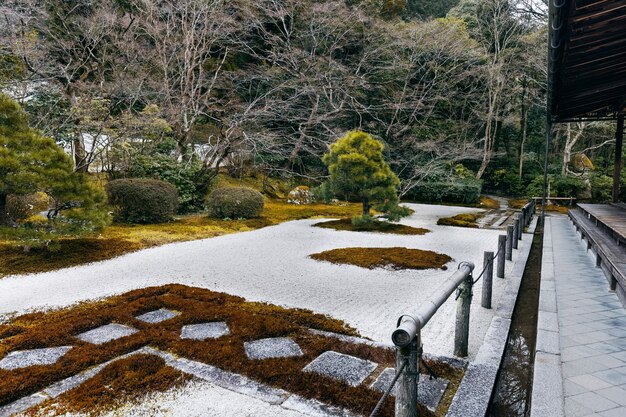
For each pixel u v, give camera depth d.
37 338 2.97
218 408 2.15
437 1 24.67
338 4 15.63
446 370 2.62
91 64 11.65
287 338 3.17
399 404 1.82
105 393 2.25
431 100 19.19
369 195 9.49
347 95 15.95
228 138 12.29
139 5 12.88
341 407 2.17
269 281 5.01
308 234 8.85
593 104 7.75
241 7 13.94
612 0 3.05
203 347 2.86
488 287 3.93
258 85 15.66
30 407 2.14
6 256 5.66
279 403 2.21
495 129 20.69
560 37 3.50
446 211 14.84
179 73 12.93
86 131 10.23
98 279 4.97
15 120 5.14
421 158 18.64
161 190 9.25
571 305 3.90
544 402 2.14
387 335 3.29
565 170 19.80
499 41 20.80
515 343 3.28
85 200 5.60
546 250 7.00
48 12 11.34
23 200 7.26
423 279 5.12
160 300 3.96
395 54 17.55
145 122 10.31
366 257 6.18
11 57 9.88
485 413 2.14
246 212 10.64
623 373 2.48
